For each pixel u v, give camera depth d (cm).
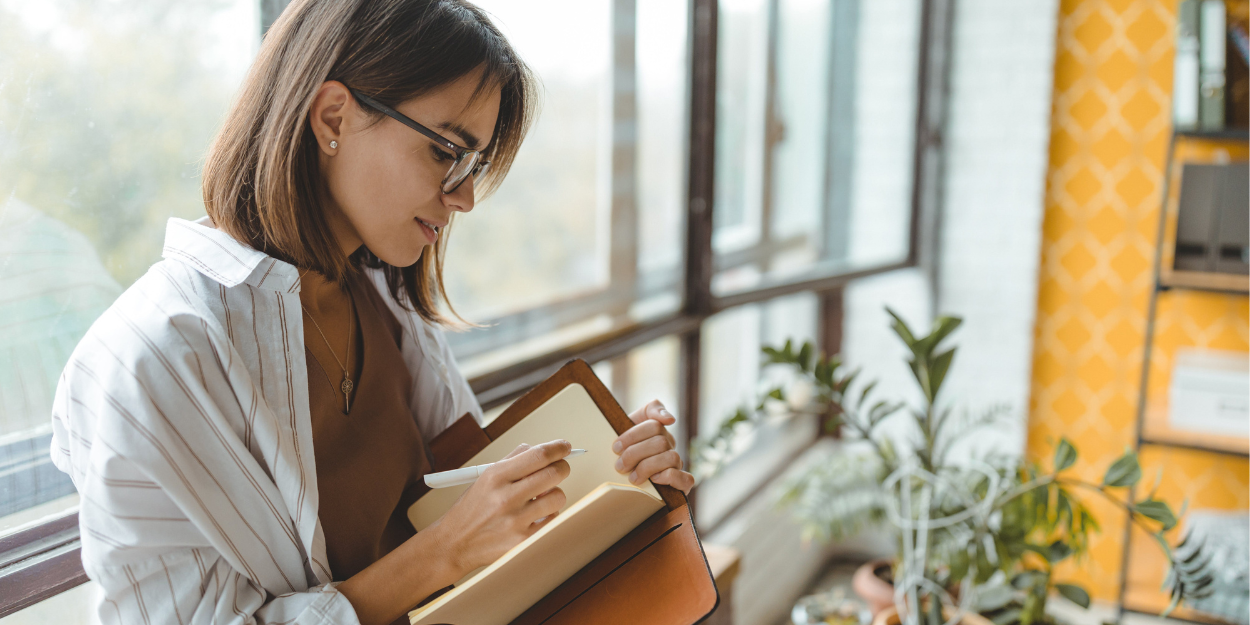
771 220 220
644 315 183
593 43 157
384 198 76
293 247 74
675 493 85
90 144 89
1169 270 246
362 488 82
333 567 80
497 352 145
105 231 91
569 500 90
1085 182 275
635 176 174
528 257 149
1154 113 264
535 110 88
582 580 83
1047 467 288
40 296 86
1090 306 279
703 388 236
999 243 282
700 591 78
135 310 68
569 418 94
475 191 90
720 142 198
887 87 254
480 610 76
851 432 300
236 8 103
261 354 73
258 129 73
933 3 262
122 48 91
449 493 91
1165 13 258
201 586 68
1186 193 238
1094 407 281
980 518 164
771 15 208
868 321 296
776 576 263
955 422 290
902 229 270
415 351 100
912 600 164
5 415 84
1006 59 273
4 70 81
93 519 65
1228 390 235
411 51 73
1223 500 266
